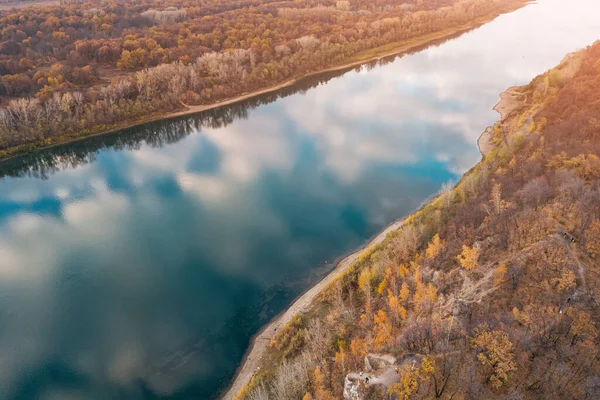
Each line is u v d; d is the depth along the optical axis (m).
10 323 81.44
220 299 84.44
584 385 46.25
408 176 122.44
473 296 61.88
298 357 66.62
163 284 88.75
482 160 125.12
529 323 54.03
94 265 95.25
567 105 117.88
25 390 69.31
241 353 73.56
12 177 140.75
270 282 87.69
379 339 60.72
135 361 73.31
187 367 71.62
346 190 117.88
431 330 57.09
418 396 50.69
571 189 73.06
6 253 100.50
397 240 83.12
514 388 48.44
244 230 103.62
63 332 79.25
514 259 64.25
